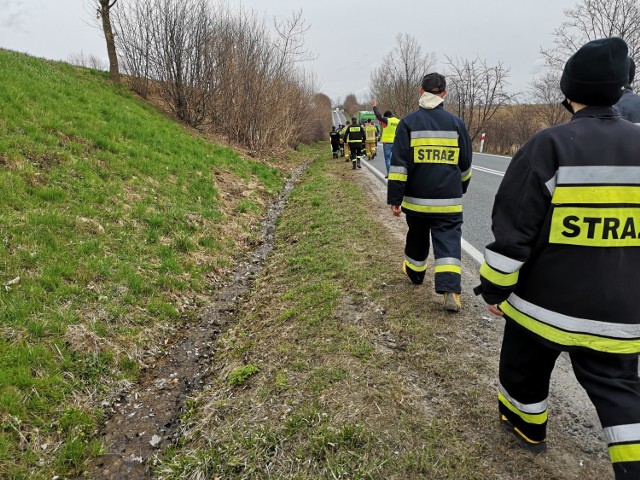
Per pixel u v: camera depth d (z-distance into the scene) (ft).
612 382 5.16
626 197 5.06
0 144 18.81
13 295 12.26
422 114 12.05
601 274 5.17
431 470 7.23
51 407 9.80
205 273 18.39
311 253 18.99
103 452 9.23
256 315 14.51
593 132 5.25
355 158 47.26
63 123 24.35
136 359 12.34
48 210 16.67
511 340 6.73
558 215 5.32
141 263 16.67
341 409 8.71
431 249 18.86
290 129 65.00
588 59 5.22
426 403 8.84
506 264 5.65
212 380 11.48
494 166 45.14
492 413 8.46
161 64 46.11
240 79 51.13
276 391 9.75
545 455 7.46
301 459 7.74
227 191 29.89
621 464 4.92
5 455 8.41
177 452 8.89
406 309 12.72
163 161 28.02
